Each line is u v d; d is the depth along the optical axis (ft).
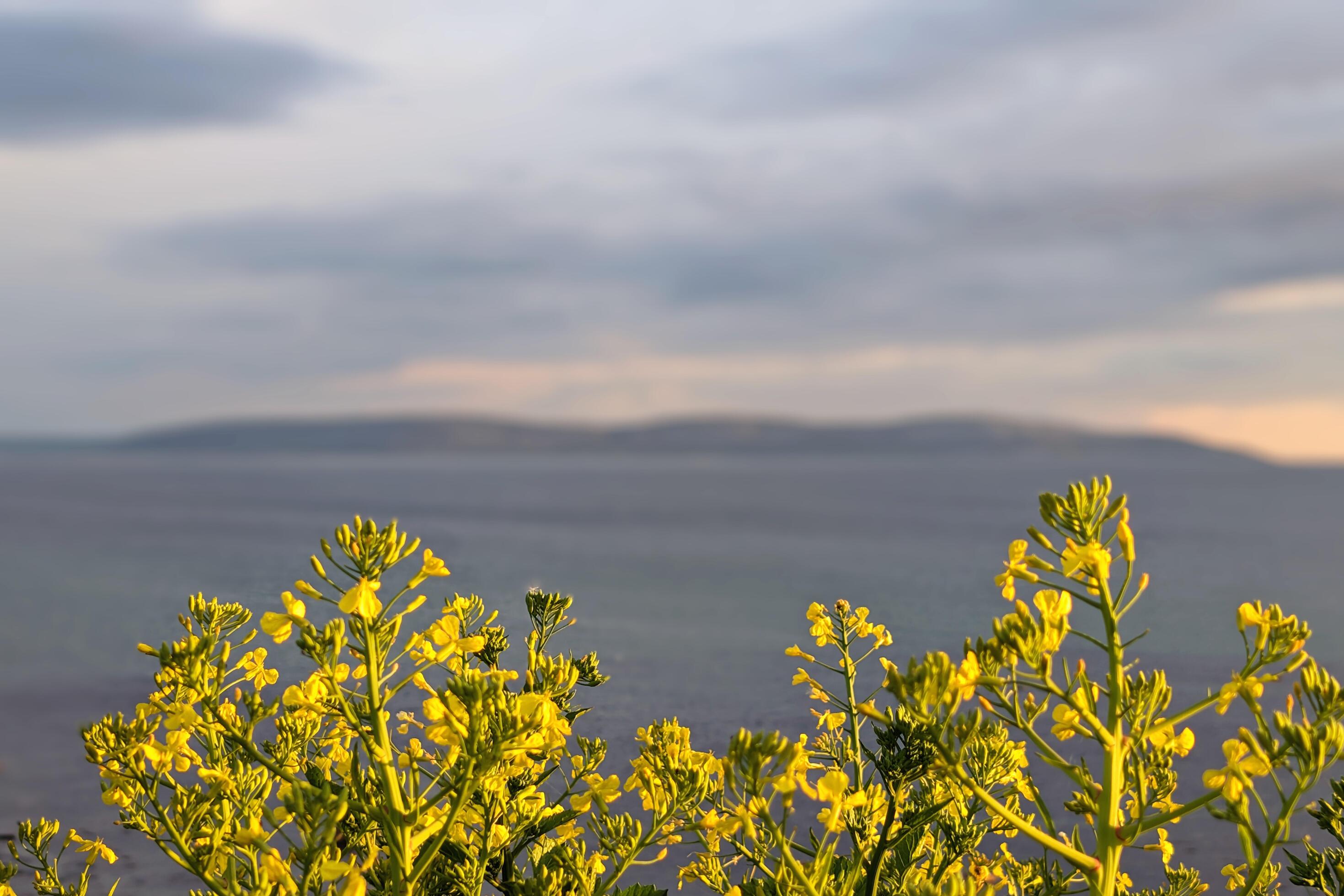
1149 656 34.55
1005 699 5.39
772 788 5.86
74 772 24.99
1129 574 5.48
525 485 380.17
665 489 347.97
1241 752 5.35
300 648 5.76
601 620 46.47
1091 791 5.49
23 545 116.78
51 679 37.45
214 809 6.71
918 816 7.26
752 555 101.55
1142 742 5.53
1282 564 85.76
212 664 6.65
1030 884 7.89
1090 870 5.32
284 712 7.55
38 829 7.98
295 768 7.42
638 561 91.30
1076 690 5.53
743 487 380.58
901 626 36.47
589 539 122.93
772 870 7.93
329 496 266.98
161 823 6.64
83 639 45.68
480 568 67.15
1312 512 199.62
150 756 6.56
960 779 5.31
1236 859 16.80
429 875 6.58
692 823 7.39
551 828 7.27
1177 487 408.87
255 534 129.49
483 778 6.19
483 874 6.73
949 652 28.04
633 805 12.91
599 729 15.61
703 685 22.63
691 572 80.38
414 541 5.95
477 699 5.69
